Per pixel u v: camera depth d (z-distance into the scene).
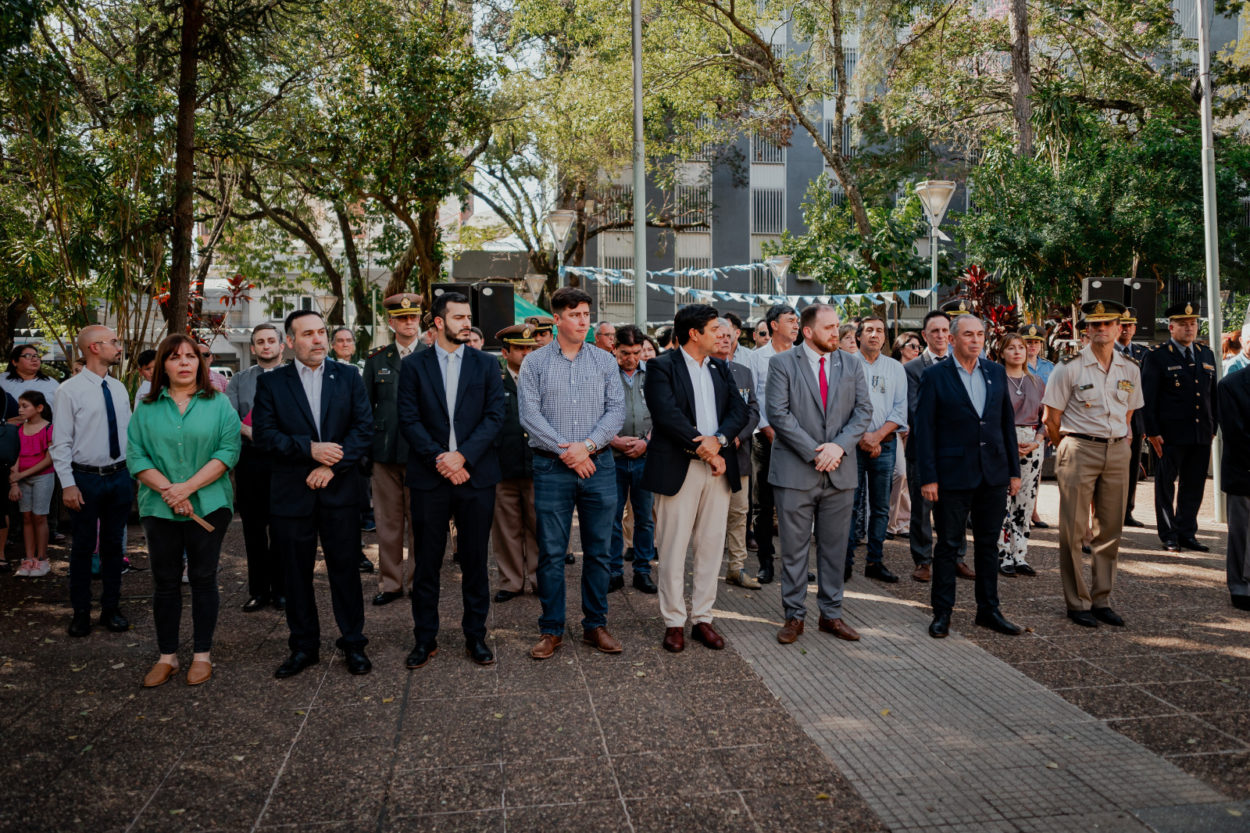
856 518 6.82
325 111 15.38
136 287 10.20
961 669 4.59
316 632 4.78
